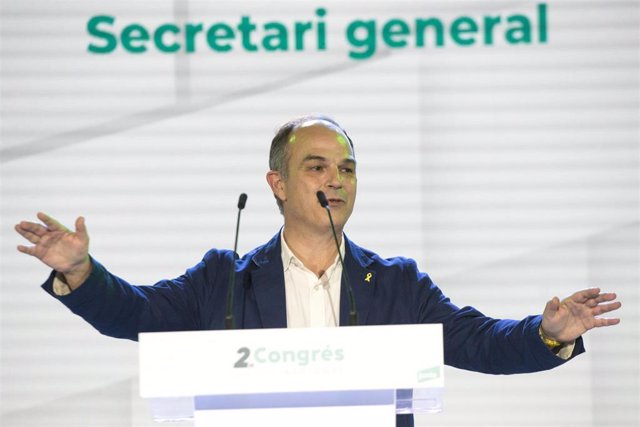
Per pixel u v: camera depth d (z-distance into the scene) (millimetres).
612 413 12789
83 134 12828
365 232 12828
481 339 7422
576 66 13000
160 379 5656
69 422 12695
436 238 12844
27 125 12805
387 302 7699
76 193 12766
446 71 12953
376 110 12922
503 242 12844
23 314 12727
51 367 12742
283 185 7926
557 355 6945
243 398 5820
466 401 12875
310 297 7703
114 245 12742
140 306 7316
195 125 12875
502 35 13000
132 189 12805
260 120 12883
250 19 12953
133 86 12883
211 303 7711
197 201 12805
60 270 6695
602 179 12883
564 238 12844
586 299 6590
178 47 12930
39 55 12898
